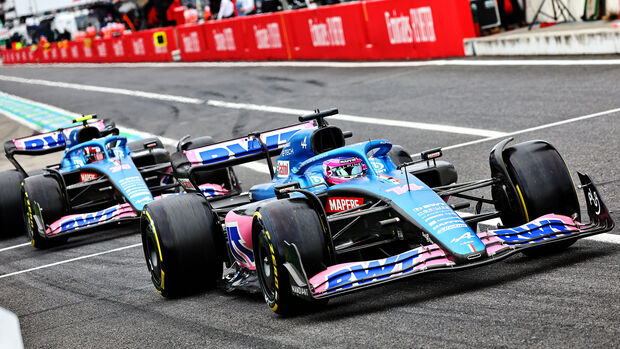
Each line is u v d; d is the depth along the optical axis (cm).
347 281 1905
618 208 2561
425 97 5581
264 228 2017
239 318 2130
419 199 2061
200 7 11862
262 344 1858
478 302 1859
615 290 1773
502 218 2238
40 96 10762
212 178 3622
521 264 2123
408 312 1884
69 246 3709
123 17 14388
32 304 2738
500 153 2184
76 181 4012
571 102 4438
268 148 2984
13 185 4184
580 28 6050
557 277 1941
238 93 7744
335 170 2306
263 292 2142
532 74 5506
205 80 9225
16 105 10156
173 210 2458
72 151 3988
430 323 1772
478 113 4719
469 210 2927
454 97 5353
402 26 7400
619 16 6166
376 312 1934
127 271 2992
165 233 2416
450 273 2158
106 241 3669
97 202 3816
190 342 1991
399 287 2125
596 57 5594
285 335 1894
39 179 3744
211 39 10981
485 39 6606
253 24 9825
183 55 11900
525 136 3912
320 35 8588
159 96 8700
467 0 6806
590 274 1923
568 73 5262
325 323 1927
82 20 16412
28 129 7969
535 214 2103
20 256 3688
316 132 2362
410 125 4825
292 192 2166
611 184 2855
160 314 2325
